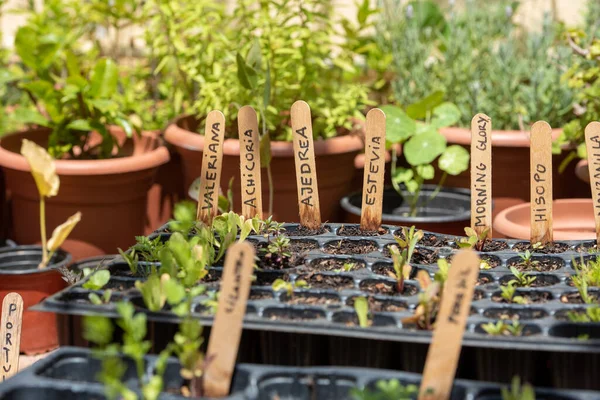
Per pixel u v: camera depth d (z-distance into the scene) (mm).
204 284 983
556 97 1674
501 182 1621
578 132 1550
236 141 1472
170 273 979
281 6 1604
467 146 1637
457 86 1790
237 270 855
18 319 1015
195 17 1646
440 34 1904
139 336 833
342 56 1783
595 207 1066
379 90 1896
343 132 1654
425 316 900
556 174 1643
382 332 889
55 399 851
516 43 2045
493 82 1810
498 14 1966
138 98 1867
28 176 1540
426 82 1789
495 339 877
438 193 1663
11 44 2473
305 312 934
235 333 856
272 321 903
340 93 1659
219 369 855
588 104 1551
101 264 1046
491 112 1729
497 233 1468
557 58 1741
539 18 2115
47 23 1904
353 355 917
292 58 1573
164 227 1125
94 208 1562
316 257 1058
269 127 1472
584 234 1304
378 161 1112
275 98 1575
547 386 901
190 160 1557
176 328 922
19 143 1712
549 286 998
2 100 2119
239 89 1546
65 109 1648
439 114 1629
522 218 1454
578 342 873
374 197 1121
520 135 1573
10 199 1702
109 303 941
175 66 1747
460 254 830
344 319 928
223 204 1219
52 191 1445
